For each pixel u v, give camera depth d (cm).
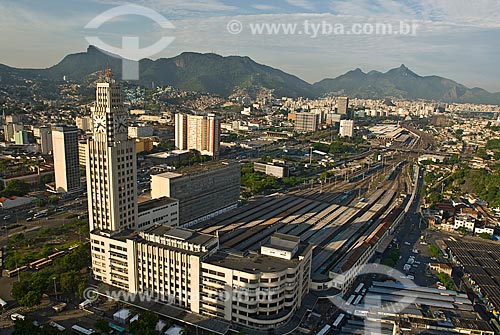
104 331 18300
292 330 19000
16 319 18538
